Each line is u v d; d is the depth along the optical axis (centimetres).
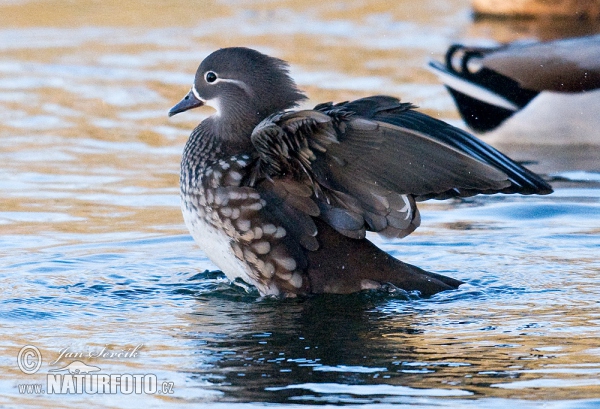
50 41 2503
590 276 1182
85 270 1227
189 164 1179
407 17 2741
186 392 870
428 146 1022
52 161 1708
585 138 1862
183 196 1183
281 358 945
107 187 1584
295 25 2648
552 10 2658
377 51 2381
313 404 844
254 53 1202
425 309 1082
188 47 2427
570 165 1714
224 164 1141
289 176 1117
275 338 999
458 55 2327
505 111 1878
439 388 870
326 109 1070
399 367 919
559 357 934
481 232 1361
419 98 2023
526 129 1875
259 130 1061
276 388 876
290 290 1135
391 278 1136
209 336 1003
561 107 1850
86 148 1781
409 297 1121
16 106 2011
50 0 2880
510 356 940
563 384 873
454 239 1331
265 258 1130
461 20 2706
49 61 2325
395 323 1038
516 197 1523
